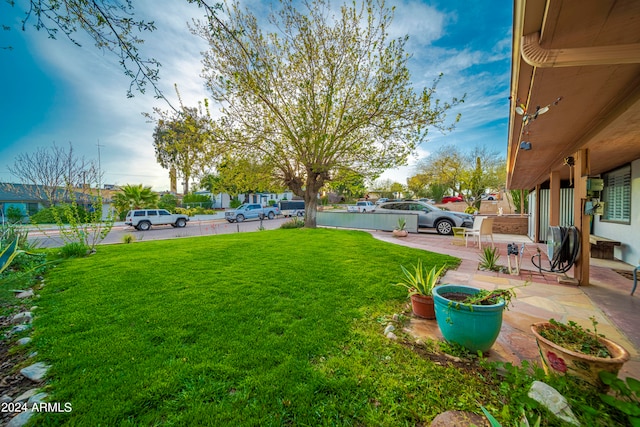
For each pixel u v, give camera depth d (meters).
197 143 8.96
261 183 12.33
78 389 1.81
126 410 1.62
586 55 1.94
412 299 3.11
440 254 6.59
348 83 9.95
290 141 10.66
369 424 1.54
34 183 17.09
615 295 3.85
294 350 2.29
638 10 1.57
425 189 33.59
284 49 9.33
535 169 7.03
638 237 5.38
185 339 2.48
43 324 2.80
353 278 4.46
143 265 5.29
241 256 6.17
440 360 2.20
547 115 3.21
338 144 10.48
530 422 1.44
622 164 6.01
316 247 7.37
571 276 4.74
